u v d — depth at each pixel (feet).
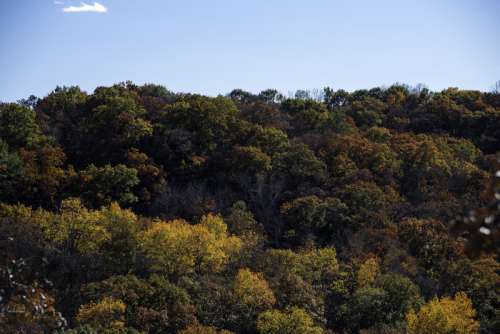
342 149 261.44
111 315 145.18
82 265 176.65
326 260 187.83
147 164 250.98
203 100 287.69
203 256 185.47
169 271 180.14
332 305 174.70
